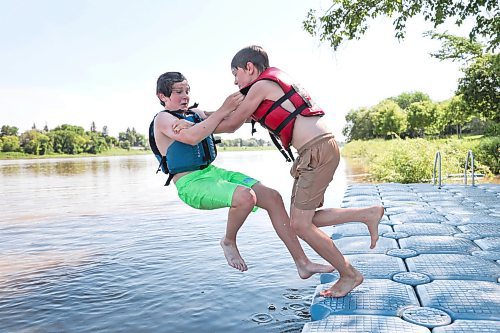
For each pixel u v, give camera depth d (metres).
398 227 6.42
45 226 11.36
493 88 23.67
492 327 3.12
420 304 3.61
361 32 13.64
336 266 3.66
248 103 3.37
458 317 3.33
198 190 3.58
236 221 3.54
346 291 3.74
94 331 4.72
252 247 8.18
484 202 8.68
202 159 3.69
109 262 7.55
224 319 4.89
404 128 73.88
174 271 6.84
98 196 18.28
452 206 8.28
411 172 18.69
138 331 4.68
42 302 5.64
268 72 3.43
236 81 3.59
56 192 20.50
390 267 4.57
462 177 18.77
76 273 6.93
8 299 5.78
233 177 3.84
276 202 3.65
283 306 5.22
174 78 3.73
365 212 3.56
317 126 3.37
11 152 118.12
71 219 12.38
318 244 3.55
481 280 4.15
